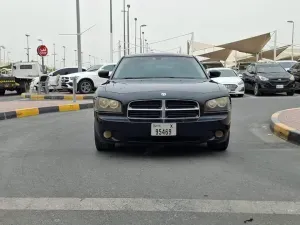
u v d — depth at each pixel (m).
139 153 6.18
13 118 11.16
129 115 5.61
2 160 5.86
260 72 19.19
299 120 8.57
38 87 19.66
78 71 22.23
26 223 3.59
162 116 5.55
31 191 4.45
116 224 3.56
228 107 5.82
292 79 18.62
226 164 5.52
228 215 3.74
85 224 3.56
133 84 6.12
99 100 5.82
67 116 11.53
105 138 5.78
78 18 21.89
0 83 22.36
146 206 3.97
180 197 4.21
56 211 3.87
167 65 7.11
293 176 4.95
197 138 5.66
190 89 5.80
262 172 5.12
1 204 4.06
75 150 6.49
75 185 4.64
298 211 3.83
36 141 7.35
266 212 3.81
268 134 7.95
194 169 5.26
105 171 5.21
